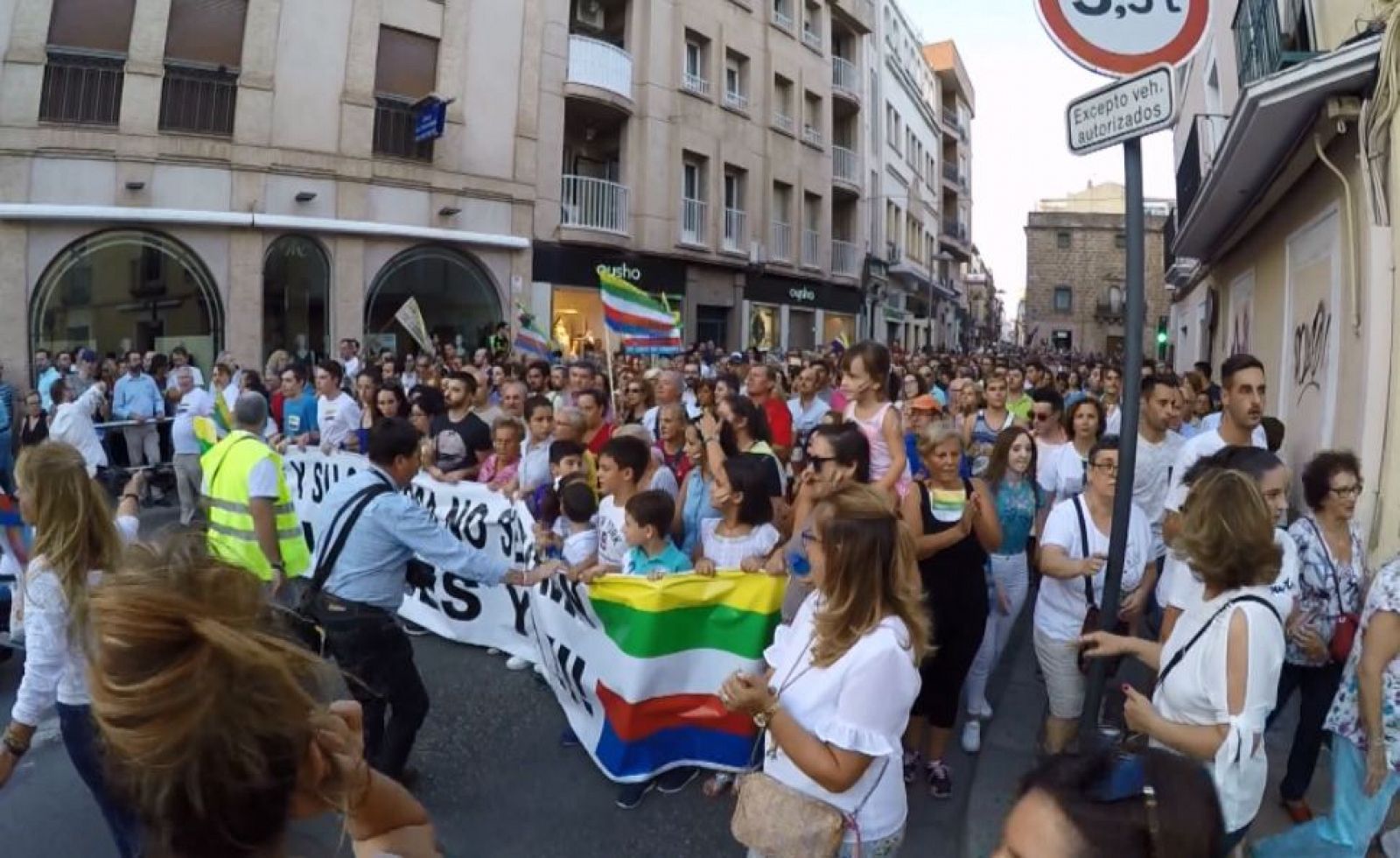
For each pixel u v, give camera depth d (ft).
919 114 137.69
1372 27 17.48
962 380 28.02
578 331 66.64
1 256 46.50
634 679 13.41
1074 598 13.19
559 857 12.03
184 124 50.34
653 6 70.49
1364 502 17.78
